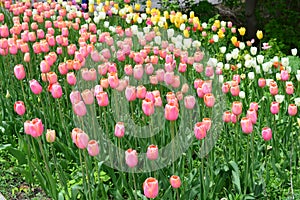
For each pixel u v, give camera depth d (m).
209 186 3.59
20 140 4.18
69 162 4.13
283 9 8.56
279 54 5.95
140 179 3.76
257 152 3.96
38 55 5.54
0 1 6.88
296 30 8.02
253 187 3.68
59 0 6.64
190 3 9.21
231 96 4.62
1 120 4.54
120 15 6.34
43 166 4.11
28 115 4.45
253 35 8.43
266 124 4.26
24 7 6.37
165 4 8.24
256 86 4.74
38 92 3.86
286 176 3.81
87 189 3.69
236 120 3.73
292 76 5.11
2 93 4.70
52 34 5.20
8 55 5.16
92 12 6.48
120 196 3.63
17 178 4.09
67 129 4.15
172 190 3.63
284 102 4.53
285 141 4.06
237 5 9.41
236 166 3.66
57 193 3.76
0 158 4.25
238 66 4.95
